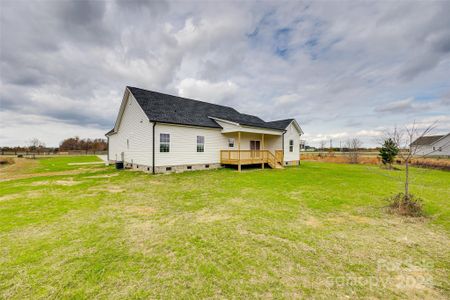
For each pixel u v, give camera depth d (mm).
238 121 15133
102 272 2705
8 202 6207
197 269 2797
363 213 5309
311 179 10734
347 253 3273
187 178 10695
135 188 8258
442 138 36406
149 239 3736
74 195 7102
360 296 2279
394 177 11242
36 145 50594
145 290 2357
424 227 4402
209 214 5145
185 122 13422
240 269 2805
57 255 3139
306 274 2697
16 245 3461
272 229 4227
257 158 15508
